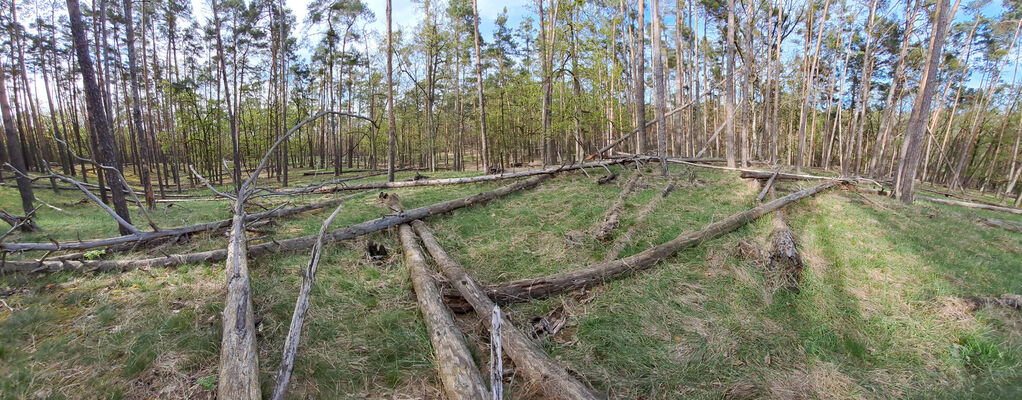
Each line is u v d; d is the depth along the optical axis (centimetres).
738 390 288
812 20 2108
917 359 322
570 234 582
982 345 336
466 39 2177
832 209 745
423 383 294
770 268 452
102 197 997
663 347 334
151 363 302
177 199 1340
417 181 1127
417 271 451
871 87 2508
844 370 311
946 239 607
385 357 323
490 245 579
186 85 2150
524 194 930
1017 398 279
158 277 461
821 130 3638
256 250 528
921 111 858
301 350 322
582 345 339
